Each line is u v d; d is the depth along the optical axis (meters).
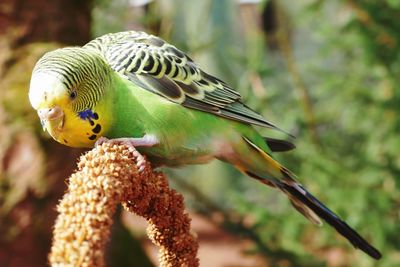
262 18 14.54
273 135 13.80
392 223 13.53
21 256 10.58
